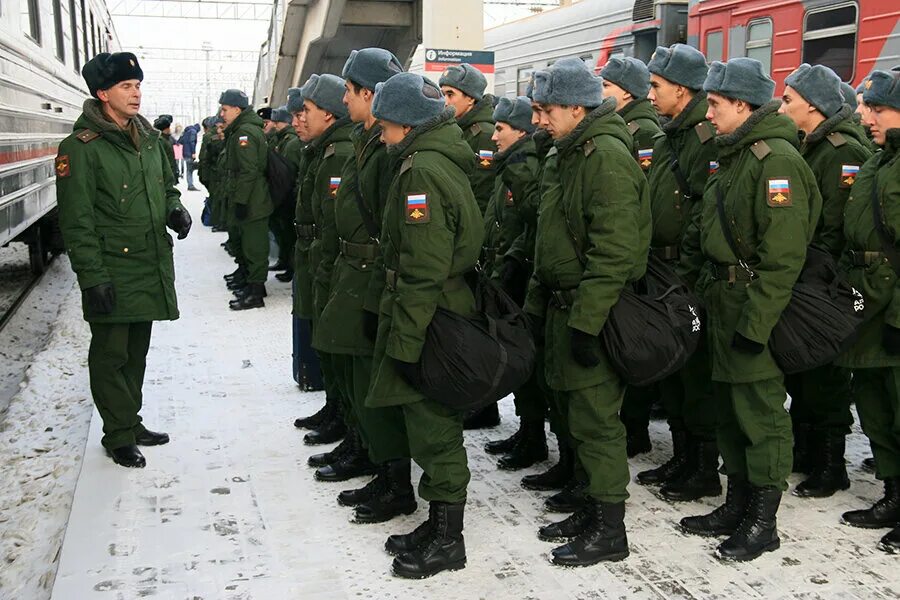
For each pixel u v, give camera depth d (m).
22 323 8.05
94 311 4.00
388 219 3.20
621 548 3.30
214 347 6.62
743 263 3.33
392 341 3.09
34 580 3.43
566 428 3.78
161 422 4.91
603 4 11.08
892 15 6.92
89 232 3.98
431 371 3.08
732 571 3.21
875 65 7.12
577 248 3.25
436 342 3.08
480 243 3.26
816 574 3.19
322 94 4.32
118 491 3.93
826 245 3.93
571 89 3.22
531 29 13.02
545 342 3.44
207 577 3.17
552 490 4.02
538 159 4.24
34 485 4.33
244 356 6.38
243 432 4.76
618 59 4.34
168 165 4.50
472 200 3.24
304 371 5.47
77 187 3.95
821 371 3.86
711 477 3.91
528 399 4.23
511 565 3.27
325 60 11.82
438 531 3.24
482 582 3.14
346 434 4.20
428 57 8.26
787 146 3.26
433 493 3.23
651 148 4.27
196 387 5.60
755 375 3.29
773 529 3.36
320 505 3.83
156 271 4.19
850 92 4.70
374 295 3.51
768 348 3.30
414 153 3.16
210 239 12.86
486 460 4.44
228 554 3.35
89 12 11.73
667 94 4.04
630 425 4.50
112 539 3.45
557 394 3.55
